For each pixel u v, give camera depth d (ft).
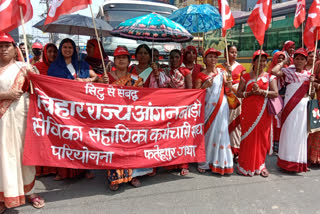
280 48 26.16
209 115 12.78
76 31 18.21
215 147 12.76
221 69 13.00
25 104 9.56
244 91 13.20
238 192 11.18
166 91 11.46
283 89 15.65
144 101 11.16
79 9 10.33
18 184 9.32
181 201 10.39
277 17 26.35
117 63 11.49
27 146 9.43
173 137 11.77
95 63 16.11
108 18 24.07
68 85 10.01
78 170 12.12
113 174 10.91
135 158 11.06
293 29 24.82
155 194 10.95
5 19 8.96
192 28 19.21
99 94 10.49
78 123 10.21
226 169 12.75
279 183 12.16
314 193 11.21
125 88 10.89
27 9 9.39
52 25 16.87
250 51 28.99
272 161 15.34
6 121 9.02
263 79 12.34
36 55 19.47
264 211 9.74
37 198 10.01
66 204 10.14
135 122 11.05
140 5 24.72
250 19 12.16
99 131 10.53
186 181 12.26
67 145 10.07
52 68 11.25
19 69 9.39
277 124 16.62
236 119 14.85
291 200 10.56
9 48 9.11
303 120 12.94
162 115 11.49
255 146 12.68
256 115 12.48
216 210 9.77
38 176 12.70
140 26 11.56
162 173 13.21
